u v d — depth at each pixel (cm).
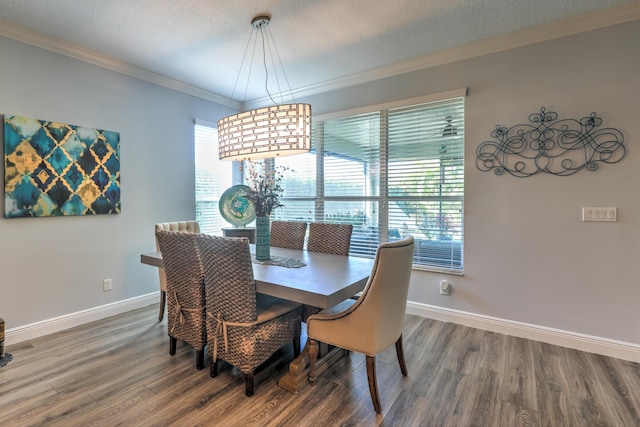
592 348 249
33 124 263
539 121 264
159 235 222
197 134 404
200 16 239
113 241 320
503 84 279
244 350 191
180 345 258
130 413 176
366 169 359
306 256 272
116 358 235
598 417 175
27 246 264
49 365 225
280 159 428
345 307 230
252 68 336
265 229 252
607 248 244
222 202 376
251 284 186
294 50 296
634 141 233
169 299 235
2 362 229
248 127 238
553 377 214
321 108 388
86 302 301
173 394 193
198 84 383
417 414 178
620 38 235
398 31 263
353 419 173
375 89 348
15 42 254
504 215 282
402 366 214
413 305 329
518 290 278
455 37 274
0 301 252
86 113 296
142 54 301
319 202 395
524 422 171
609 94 240
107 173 312
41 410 178
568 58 253
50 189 274
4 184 251
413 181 330
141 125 341
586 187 249
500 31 264
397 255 175
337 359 233
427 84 316
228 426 167
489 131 286
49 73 273
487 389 200
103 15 237
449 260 313
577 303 255
